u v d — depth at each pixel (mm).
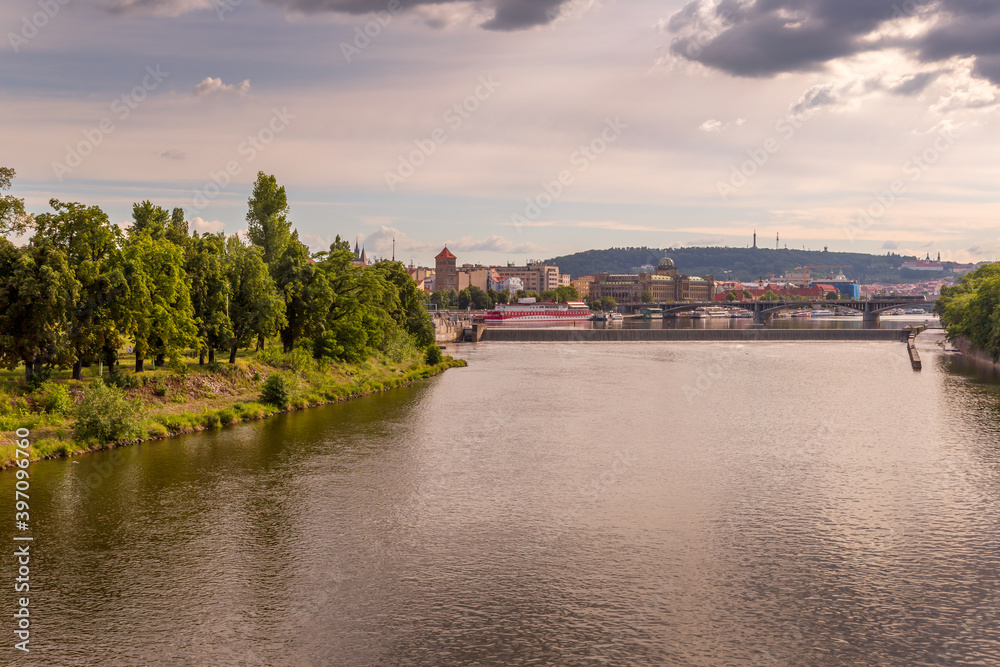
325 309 134000
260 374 117562
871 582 51625
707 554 56188
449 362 181375
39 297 79562
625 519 63531
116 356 100500
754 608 47844
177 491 69000
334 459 81500
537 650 42719
